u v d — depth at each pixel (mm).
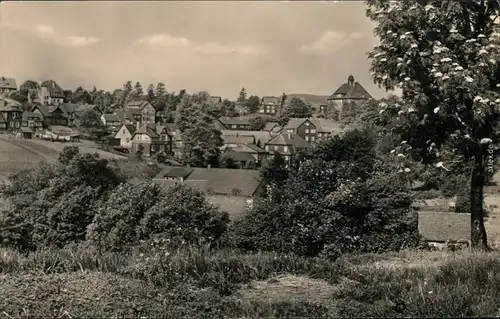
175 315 7254
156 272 9508
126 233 22906
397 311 7094
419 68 11977
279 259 10695
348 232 16562
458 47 12000
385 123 13422
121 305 7523
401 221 16719
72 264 10516
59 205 22047
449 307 6883
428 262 11000
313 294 8547
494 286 7938
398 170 13438
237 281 9453
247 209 19781
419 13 11820
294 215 17359
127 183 25109
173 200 23688
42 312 7215
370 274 9422
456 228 23266
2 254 11078
